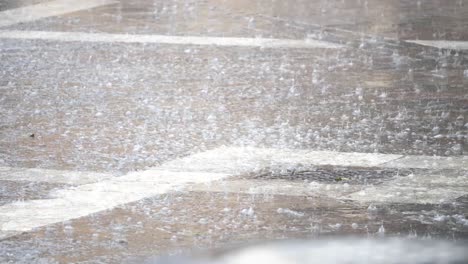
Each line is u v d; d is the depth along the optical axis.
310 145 17.08
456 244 8.38
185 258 8.88
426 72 22.28
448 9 29.56
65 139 17.59
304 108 19.45
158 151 16.83
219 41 25.53
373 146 17.00
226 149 16.88
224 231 13.09
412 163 16.08
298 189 14.80
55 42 25.58
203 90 20.88
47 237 12.94
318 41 25.45
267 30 26.83
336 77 21.86
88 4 30.67
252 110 19.34
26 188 14.97
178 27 27.30
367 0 31.12
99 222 13.47
